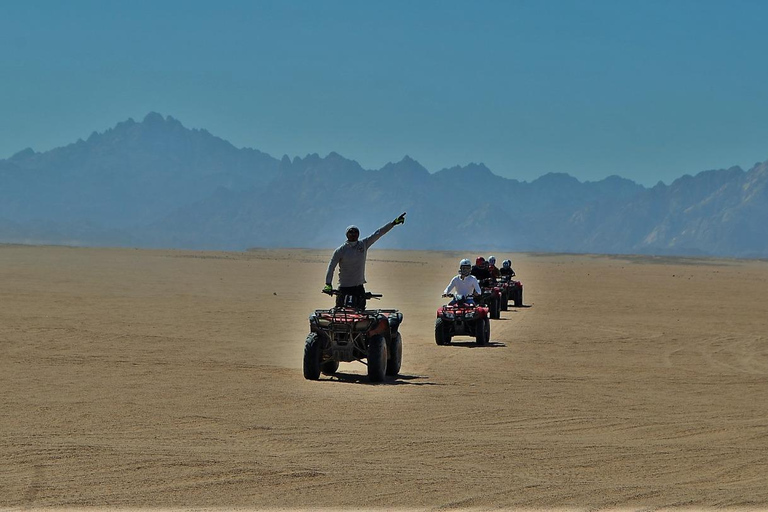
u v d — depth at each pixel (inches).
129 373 1628.9
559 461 1007.0
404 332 2598.4
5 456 981.8
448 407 1327.5
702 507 839.7
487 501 847.1
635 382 1654.8
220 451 1018.1
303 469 945.5
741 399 1477.6
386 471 945.5
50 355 1867.6
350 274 1604.3
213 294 4136.3
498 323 2933.1
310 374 1571.1
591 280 6761.8
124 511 802.8
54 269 6348.4
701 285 6122.1
